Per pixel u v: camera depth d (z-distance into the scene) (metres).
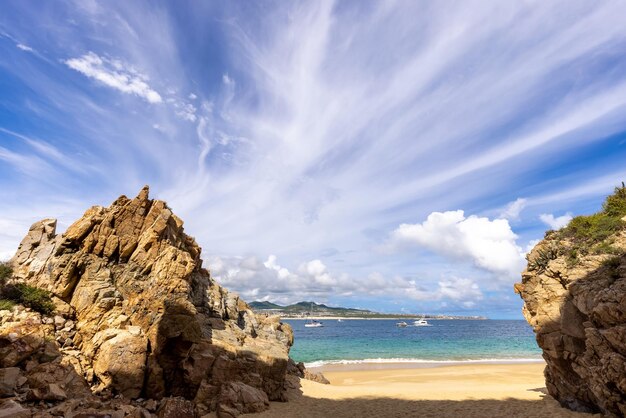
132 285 22.20
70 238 22.75
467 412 22.02
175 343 20.67
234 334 25.97
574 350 18.67
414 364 52.53
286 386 27.23
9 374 16.00
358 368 48.31
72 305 21.17
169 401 17.84
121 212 24.48
